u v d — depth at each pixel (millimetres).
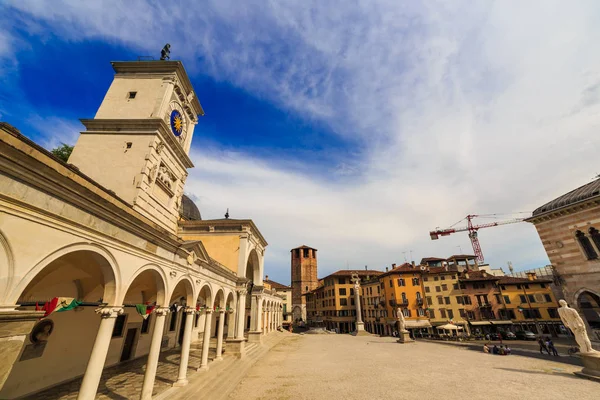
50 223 6676
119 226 9234
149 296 19703
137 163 18469
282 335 51344
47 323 12570
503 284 52219
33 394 11602
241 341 23234
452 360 24562
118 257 9133
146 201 18281
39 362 12109
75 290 13312
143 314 10672
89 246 7922
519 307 49906
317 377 18969
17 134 5676
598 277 25188
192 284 15141
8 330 5641
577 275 26797
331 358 26812
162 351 23125
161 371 16109
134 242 10047
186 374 14352
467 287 53562
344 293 73312
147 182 18469
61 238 6996
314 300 88188
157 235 11367
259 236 33188
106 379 14141
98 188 8344
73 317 13945
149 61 22266
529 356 25750
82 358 14398
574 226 27203
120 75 22250
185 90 24547
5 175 5672
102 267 8789
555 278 28734
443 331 51375
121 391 12273
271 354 29891
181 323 27469
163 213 20562
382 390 15617
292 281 99750
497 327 49469
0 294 5520
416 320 53469
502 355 26656
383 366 22328
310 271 97000
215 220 28516
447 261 62844
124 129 19641
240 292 24906
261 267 35500
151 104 20812
